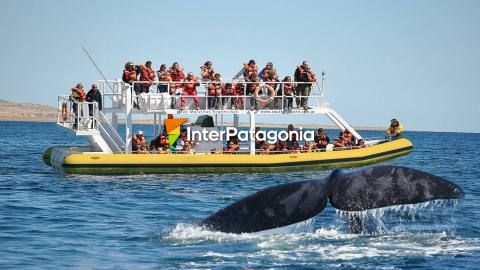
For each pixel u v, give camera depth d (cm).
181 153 10412
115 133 10631
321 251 3956
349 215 4347
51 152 11494
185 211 6353
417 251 3988
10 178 9519
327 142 11100
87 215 5997
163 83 10588
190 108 10731
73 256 4209
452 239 4319
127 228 5259
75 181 9125
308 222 4456
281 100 10969
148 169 10006
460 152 19788
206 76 10681
